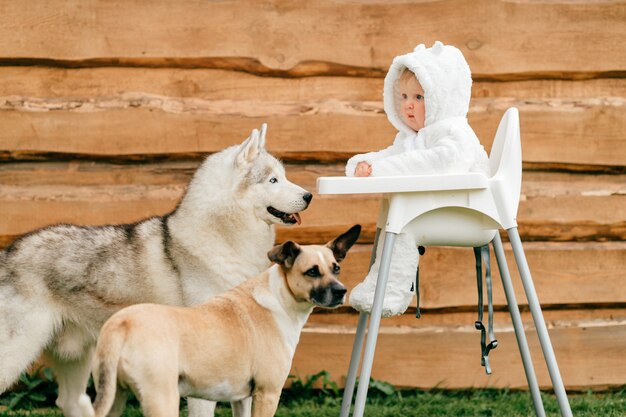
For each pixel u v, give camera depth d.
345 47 5.09
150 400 3.10
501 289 5.14
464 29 5.12
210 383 3.35
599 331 5.20
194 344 3.26
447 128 3.46
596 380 5.19
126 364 3.09
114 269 4.19
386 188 3.29
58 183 5.00
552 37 5.16
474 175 3.31
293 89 5.11
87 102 4.98
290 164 5.12
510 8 5.13
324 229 5.08
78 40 4.96
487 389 5.17
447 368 5.16
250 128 5.05
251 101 5.08
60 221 4.93
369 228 5.10
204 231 4.20
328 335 5.11
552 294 5.16
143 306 3.24
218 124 5.02
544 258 5.15
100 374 3.05
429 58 3.52
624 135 5.20
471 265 5.13
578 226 5.21
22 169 5.00
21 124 4.94
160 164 5.07
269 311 3.55
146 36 4.99
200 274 4.20
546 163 5.20
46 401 4.98
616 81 5.24
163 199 5.00
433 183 3.30
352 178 3.29
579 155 5.19
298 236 5.08
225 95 5.07
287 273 3.59
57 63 4.97
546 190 5.20
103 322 4.24
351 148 5.10
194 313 3.35
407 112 3.67
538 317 3.39
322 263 3.55
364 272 5.10
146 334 3.12
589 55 5.18
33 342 4.11
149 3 4.99
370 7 5.09
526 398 5.05
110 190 5.01
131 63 5.01
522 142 5.16
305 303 3.60
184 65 5.04
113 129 4.98
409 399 5.05
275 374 3.52
